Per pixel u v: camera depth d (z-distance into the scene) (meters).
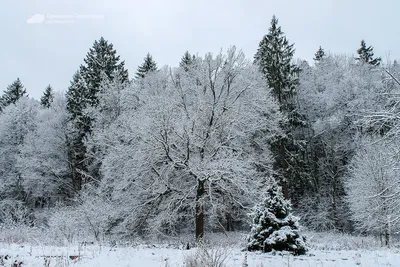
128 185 18.25
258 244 10.45
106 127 23.91
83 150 28.98
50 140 31.66
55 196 31.89
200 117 18.30
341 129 27.52
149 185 17.81
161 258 8.29
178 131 16.42
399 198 10.91
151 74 26.20
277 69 26.94
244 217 21.98
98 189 20.00
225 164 15.57
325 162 28.62
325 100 27.80
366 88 26.73
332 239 17.78
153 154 17.05
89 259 8.11
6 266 6.77
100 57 33.97
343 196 25.00
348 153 26.78
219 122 18.66
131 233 18.20
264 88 22.97
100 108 27.06
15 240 12.18
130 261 8.05
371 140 18.22
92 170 26.42
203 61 20.34
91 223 16.61
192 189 17.02
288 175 23.91
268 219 10.56
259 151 22.34
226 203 18.64
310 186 27.61
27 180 30.08
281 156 24.39
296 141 25.52
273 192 10.97
